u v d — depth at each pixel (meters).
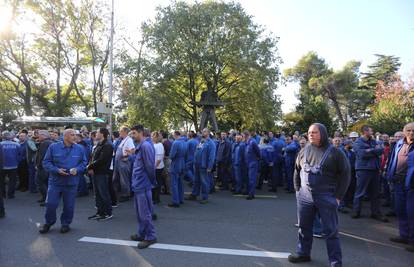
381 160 9.02
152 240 5.61
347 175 4.41
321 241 5.87
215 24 25.58
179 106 26.95
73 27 29.16
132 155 9.07
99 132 7.34
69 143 6.26
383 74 56.06
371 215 7.73
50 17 28.48
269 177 12.59
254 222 7.11
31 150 10.42
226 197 10.22
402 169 5.96
